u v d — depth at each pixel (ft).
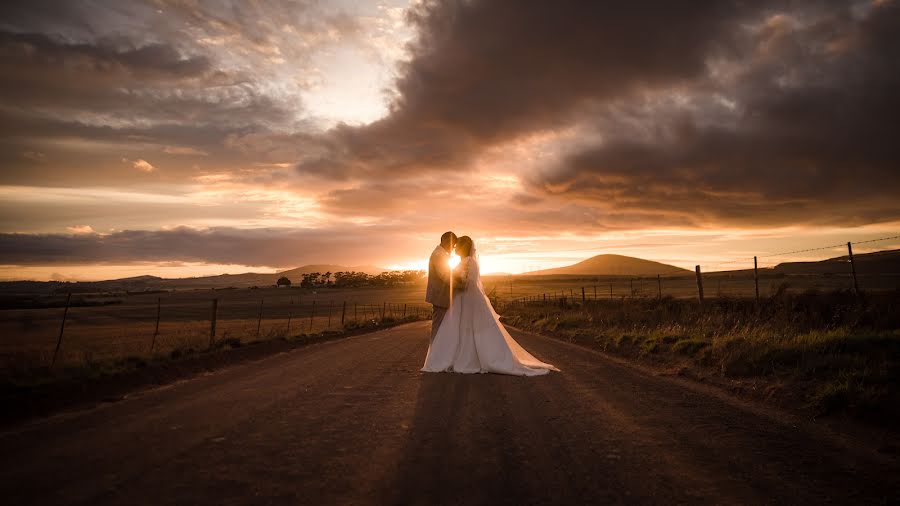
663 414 16.62
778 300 44.68
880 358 21.21
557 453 12.26
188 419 16.06
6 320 177.17
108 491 9.59
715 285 261.85
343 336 67.62
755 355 25.13
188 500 9.14
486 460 11.67
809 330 32.99
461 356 27.04
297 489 9.77
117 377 25.53
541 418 16.02
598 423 15.35
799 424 15.19
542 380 24.00
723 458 11.89
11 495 9.33
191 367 30.78
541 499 9.31
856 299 38.27
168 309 296.51
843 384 17.58
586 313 77.66
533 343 48.11
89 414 17.26
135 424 15.44
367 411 17.07
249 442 13.21
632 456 12.03
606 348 40.75
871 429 14.25
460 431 14.37
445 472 10.83
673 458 11.87
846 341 25.18
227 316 220.43
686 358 30.14
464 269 27.25
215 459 11.70
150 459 11.69
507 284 615.98
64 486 9.85
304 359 35.45
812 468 11.17
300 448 12.65
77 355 32.71
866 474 10.76
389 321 130.11
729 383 22.24
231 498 9.25
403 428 14.71
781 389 19.52
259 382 24.35
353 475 10.62
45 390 21.25
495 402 18.60
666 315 53.57
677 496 9.50
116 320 196.65
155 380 25.77
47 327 145.18
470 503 9.11
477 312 27.14
